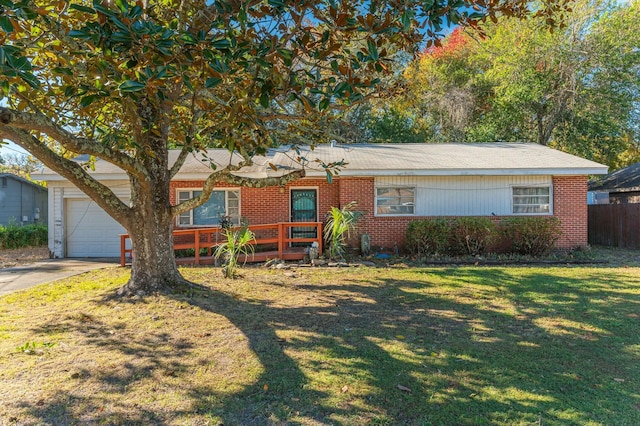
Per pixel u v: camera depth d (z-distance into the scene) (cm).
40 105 643
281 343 477
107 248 1408
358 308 642
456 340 486
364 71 456
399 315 599
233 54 366
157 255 735
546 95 2100
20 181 2130
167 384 371
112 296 707
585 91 2023
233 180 725
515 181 1334
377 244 1334
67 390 359
